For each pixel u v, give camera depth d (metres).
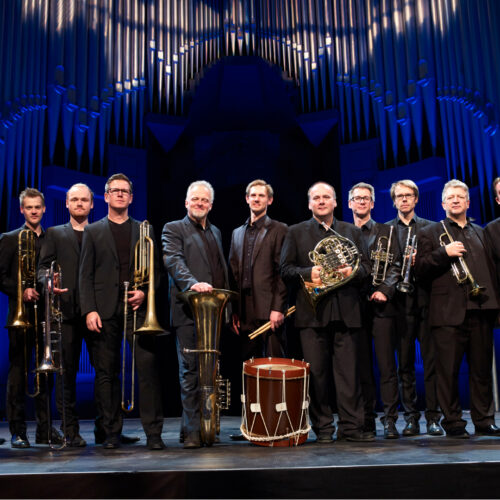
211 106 7.64
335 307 3.11
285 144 7.87
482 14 6.05
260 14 6.89
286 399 2.96
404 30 6.42
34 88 6.14
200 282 3.08
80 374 6.68
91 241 3.17
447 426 3.16
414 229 3.65
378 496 2.22
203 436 2.98
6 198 6.01
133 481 2.22
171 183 7.80
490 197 5.91
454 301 3.17
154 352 3.07
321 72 6.71
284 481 2.21
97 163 6.87
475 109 5.98
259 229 3.53
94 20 6.44
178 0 6.80
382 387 3.33
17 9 6.13
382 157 6.79
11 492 2.21
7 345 6.28
